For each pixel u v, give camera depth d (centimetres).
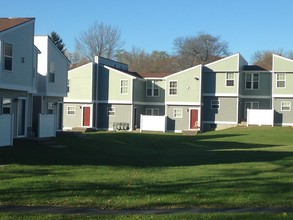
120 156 2269
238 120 5025
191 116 5056
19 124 2747
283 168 1666
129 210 956
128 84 5112
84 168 1670
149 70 9650
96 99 5162
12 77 2494
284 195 1110
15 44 2512
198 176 1452
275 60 4906
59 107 3603
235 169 1644
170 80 5144
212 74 5084
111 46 8519
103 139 3306
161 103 5328
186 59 9862
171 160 2070
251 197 1083
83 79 5125
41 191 1156
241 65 5131
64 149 2392
